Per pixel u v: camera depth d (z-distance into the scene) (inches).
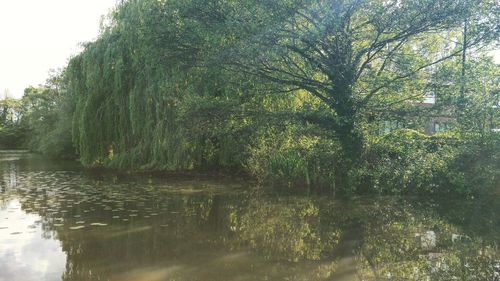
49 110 1690.5
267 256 260.7
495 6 480.7
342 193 532.4
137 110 767.1
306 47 505.4
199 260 251.1
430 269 233.3
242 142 656.4
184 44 552.7
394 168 509.7
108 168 850.1
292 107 653.3
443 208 422.9
